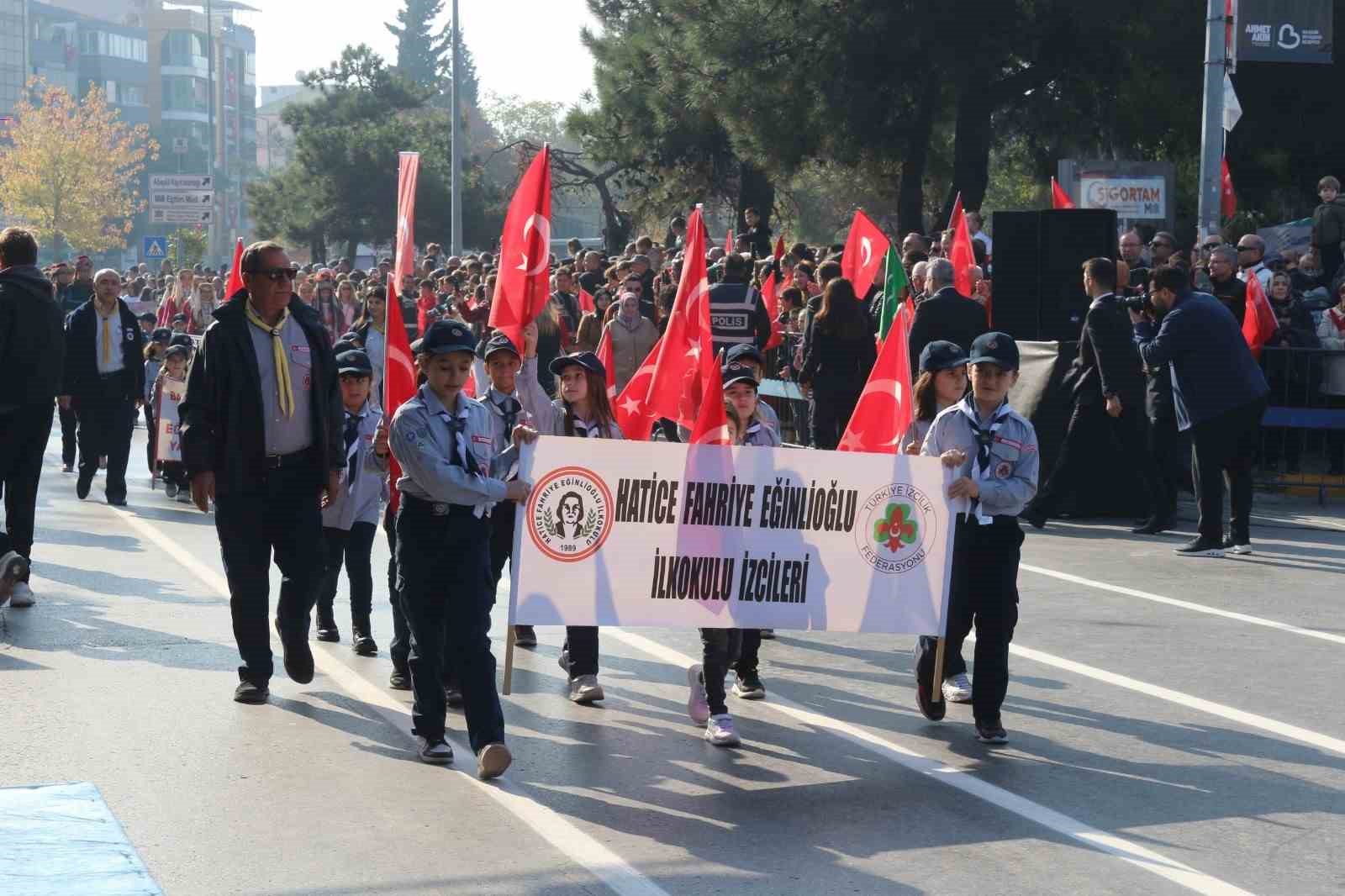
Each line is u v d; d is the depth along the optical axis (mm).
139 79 135250
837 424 13555
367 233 57406
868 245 14078
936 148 32594
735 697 7621
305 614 7312
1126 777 6254
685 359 8000
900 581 6922
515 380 7863
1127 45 25828
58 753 6324
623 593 6676
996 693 6688
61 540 11992
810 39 27203
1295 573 10898
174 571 10695
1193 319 11391
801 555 6824
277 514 7246
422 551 6270
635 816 5680
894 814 5734
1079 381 13156
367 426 8398
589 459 6590
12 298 9281
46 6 128625
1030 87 27609
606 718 7148
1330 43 17062
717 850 5320
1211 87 17266
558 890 4914
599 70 36781
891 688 7840
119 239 86625
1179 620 9320
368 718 7047
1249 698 7539
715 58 27938
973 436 6836
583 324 15156
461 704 7355
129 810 5637
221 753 6398
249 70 153000
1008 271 14117
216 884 4922
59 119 84062
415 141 57250
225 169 127375
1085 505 13383
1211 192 17375
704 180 38750
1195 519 13633
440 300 21312
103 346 14180
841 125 27188
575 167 41719
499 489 6277
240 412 7098
